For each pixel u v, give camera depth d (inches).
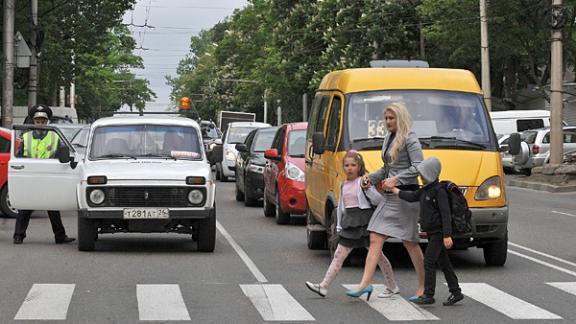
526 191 1845.5
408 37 3420.3
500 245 787.4
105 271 752.3
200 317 569.9
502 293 663.8
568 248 929.5
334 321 562.3
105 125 936.9
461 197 608.1
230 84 6476.4
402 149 621.0
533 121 2716.5
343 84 834.2
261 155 1397.6
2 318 560.1
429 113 808.9
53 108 3233.3
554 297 650.2
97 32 2711.6
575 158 2020.2
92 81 4990.2
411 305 616.4
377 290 674.2
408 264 812.0
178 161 906.7
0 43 2450.8
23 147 913.5
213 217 871.1
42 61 2684.5
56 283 689.0
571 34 2844.5
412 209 625.0
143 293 650.8
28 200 909.2
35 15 2252.7
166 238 1013.8
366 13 3378.4
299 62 3855.8
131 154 914.7
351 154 638.5
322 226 894.4
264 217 1258.0
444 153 779.4
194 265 794.2
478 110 815.1
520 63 3378.4
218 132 2933.1
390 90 818.8
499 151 792.9
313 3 3841.0
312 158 907.4
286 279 724.7
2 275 726.5
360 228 633.6
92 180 847.7
